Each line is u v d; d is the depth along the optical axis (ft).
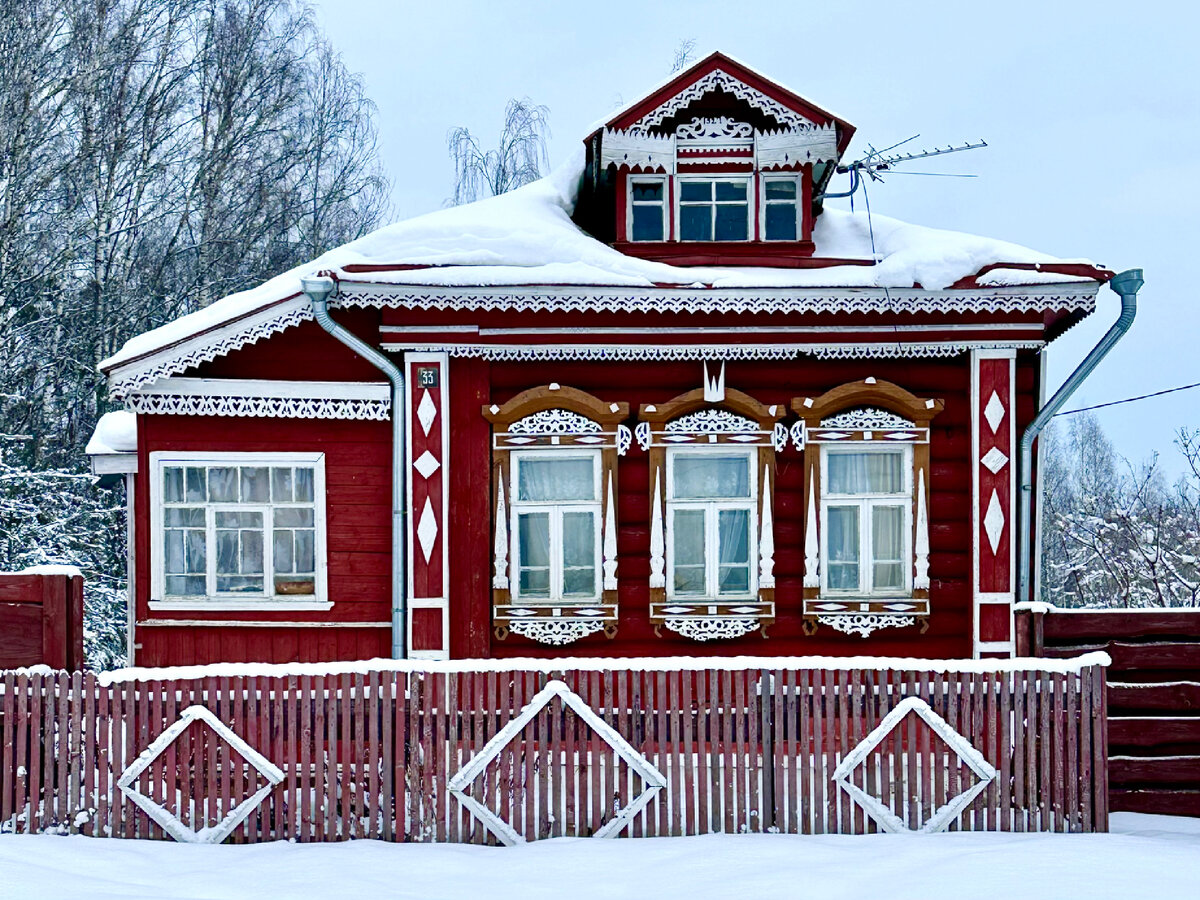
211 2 70.44
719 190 31.71
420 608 27.91
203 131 70.44
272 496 29.48
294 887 17.49
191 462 29.27
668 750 21.61
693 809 20.94
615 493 28.71
